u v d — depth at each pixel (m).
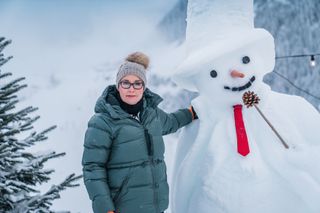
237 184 2.80
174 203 3.16
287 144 2.85
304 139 2.92
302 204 2.75
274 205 2.75
